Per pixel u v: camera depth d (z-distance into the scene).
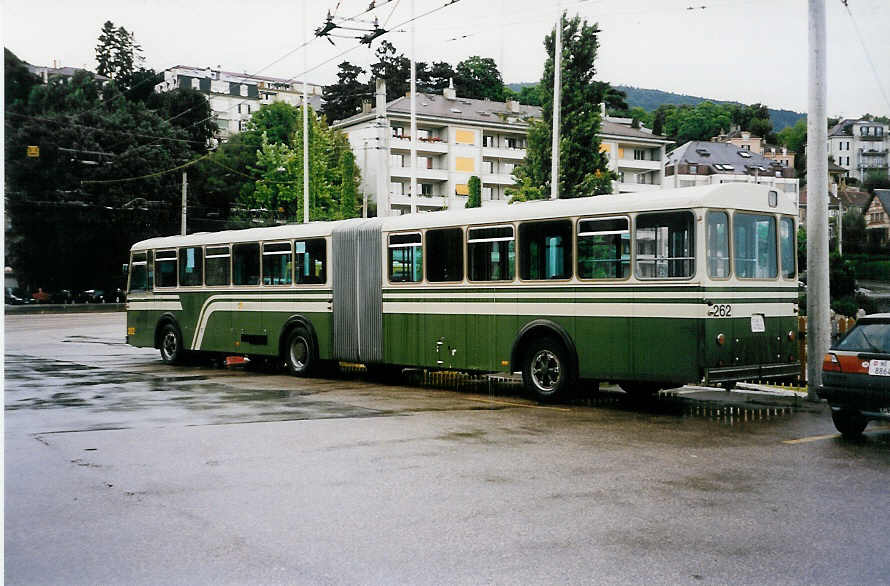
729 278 11.88
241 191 73.06
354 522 6.42
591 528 6.26
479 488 7.50
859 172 153.12
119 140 60.31
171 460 8.75
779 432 10.61
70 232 59.47
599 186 41.50
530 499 7.11
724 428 10.90
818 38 13.95
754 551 5.73
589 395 14.52
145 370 19.55
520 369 13.91
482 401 13.69
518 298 13.81
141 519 6.53
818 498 7.17
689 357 11.66
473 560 5.52
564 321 13.12
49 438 10.06
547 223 13.41
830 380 10.11
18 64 59.75
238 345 19.50
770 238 12.57
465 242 14.74
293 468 8.34
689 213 11.72
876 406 9.66
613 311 12.49
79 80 62.44
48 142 57.38
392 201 74.69
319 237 17.61
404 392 15.03
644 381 12.16
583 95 41.12
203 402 13.44
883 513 6.70
